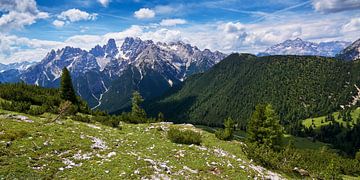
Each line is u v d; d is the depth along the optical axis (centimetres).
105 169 2505
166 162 3006
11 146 2644
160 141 4081
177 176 2670
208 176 2875
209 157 3431
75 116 5181
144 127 5609
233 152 4728
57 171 2381
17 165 2322
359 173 6838
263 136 5812
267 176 3359
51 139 2980
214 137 6262
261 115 5931
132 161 2739
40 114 4991
